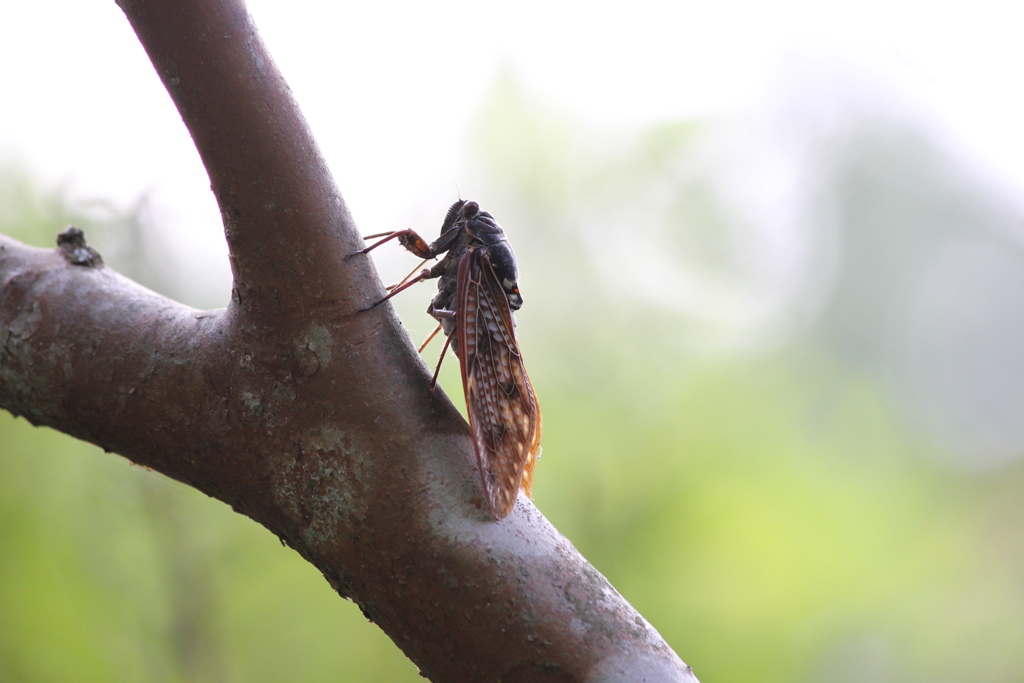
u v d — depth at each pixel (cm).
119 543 134
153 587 136
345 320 65
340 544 64
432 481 64
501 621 63
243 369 65
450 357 155
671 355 179
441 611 63
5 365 67
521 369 74
